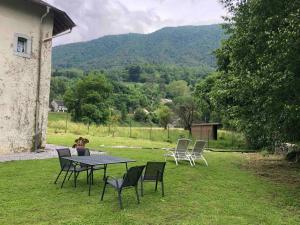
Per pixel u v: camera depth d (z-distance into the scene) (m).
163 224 6.31
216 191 9.17
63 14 16.75
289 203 8.20
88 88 69.12
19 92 15.31
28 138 15.69
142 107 81.25
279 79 9.64
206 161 15.26
